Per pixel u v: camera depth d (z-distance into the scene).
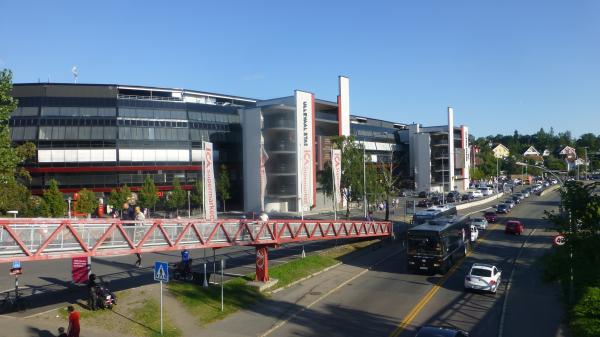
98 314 22.64
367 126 112.69
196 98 94.50
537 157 188.00
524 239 52.41
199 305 25.50
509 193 116.31
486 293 29.77
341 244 47.56
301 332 22.27
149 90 86.69
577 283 27.70
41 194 72.69
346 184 60.72
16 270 23.12
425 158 117.25
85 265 27.14
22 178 71.81
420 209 82.06
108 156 75.31
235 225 29.16
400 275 35.50
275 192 78.31
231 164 88.12
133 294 25.78
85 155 74.38
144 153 77.94
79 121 75.00
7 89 28.67
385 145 114.19
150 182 73.19
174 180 76.88
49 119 73.81
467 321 23.88
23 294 25.67
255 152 78.94
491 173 157.38
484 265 31.19
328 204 84.44
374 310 26.02
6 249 18.86
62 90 76.44
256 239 30.41
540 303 27.06
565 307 25.56
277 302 27.58
